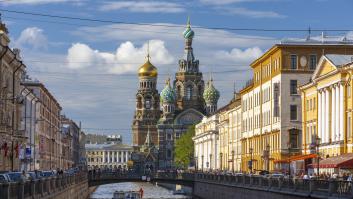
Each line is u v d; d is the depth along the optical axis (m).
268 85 144.00
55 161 199.88
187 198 149.50
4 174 63.88
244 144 169.50
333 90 106.44
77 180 116.06
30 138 135.25
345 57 109.81
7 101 104.62
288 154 121.06
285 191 74.25
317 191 63.22
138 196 136.88
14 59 106.62
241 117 176.00
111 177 153.12
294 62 134.50
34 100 143.75
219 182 119.12
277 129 135.00
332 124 106.81
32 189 59.56
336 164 77.88
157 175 154.62
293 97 133.75
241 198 99.12
